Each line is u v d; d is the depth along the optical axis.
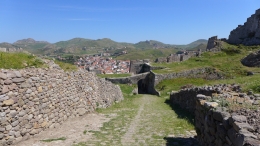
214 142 7.45
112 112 19.14
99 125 13.58
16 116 9.52
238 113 7.24
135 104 26.56
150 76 48.25
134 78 49.94
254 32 57.41
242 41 59.31
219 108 7.74
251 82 16.45
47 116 11.91
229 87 15.11
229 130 6.17
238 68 39.06
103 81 23.22
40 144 9.37
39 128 11.11
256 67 37.75
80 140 10.21
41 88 11.48
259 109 7.56
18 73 9.93
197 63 49.00
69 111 14.73
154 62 61.88
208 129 8.20
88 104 17.88
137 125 13.77
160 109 21.94
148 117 16.83
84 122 14.34
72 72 15.83
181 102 22.77
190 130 12.38
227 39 67.06
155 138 10.76
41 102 11.40
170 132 11.99
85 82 17.92
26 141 9.78
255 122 6.24
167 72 44.62
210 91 14.49
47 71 12.60
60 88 13.62
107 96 24.19
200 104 9.63
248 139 4.97
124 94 39.44
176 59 60.75
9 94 9.23
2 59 10.50
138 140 10.40
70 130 12.14
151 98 34.75
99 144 9.66
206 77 40.38
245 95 10.58
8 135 9.05
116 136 11.09
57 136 10.80
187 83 39.59
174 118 16.42
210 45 68.88
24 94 10.10
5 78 9.12
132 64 62.69
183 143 9.86
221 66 43.06
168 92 37.00
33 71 11.27
